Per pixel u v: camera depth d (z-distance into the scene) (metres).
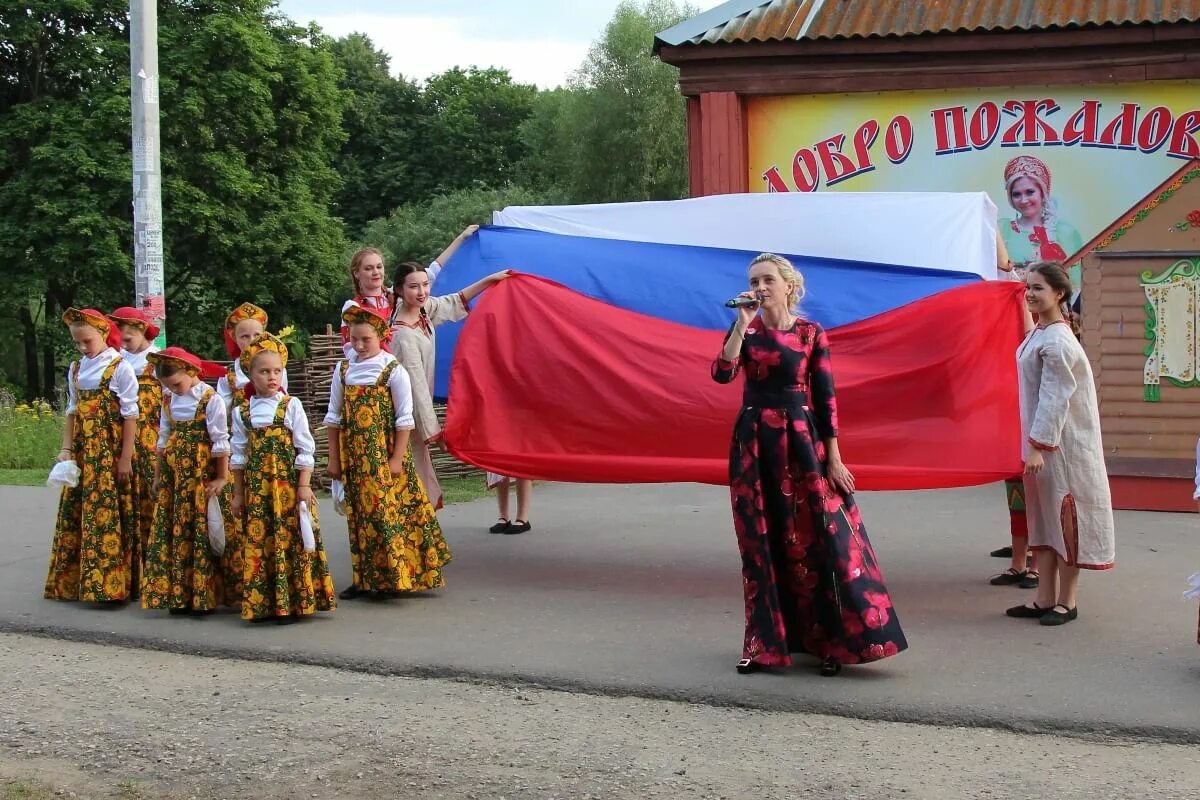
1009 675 5.59
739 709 5.37
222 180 32.69
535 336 7.49
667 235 8.48
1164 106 11.16
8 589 7.75
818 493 5.63
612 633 6.46
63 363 35.69
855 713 5.22
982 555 8.16
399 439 7.10
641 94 49.75
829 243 8.15
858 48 11.60
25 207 30.86
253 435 6.70
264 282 34.38
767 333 5.70
